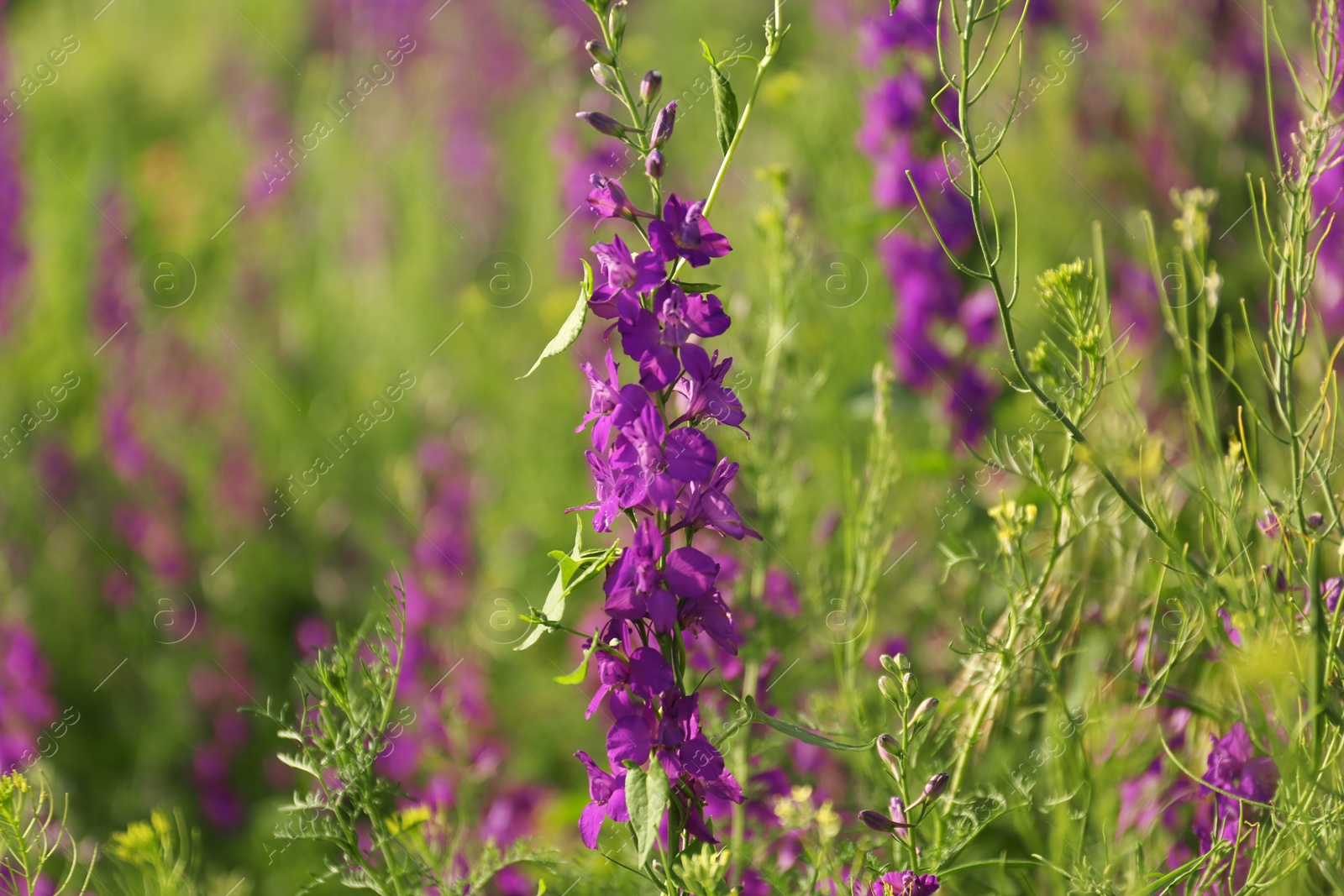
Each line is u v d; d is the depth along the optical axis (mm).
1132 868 2510
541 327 7289
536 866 3088
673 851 2025
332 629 5418
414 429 7039
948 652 3918
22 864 2502
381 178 8805
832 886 2508
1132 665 3018
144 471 6227
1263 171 4809
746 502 3717
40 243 7941
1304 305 2461
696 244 2014
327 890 4105
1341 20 3168
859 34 5090
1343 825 2328
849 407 4676
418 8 9750
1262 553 2779
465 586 5113
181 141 11234
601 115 2076
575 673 1970
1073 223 5469
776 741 3244
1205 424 2750
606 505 1961
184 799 4914
